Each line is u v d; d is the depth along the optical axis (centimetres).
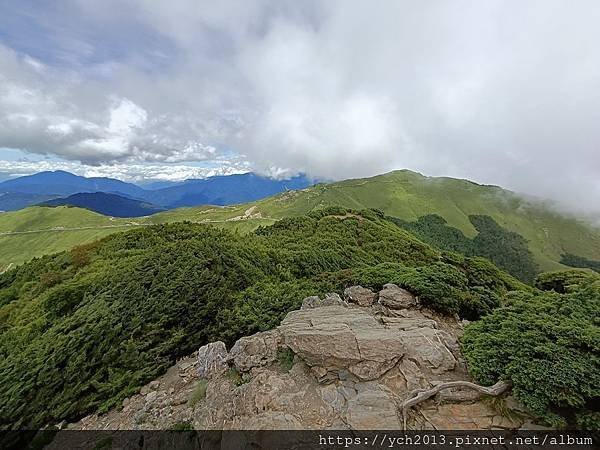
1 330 3100
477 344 1504
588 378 1165
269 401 1356
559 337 1330
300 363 1539
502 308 1742
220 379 1723
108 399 1955
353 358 1432
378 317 2073
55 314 2862
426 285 2425
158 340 2350
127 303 2586
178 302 2592
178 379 1980
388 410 1204
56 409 1908
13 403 1933
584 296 1672
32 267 4553
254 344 1766
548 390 1170
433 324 1930
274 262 4125
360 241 6906
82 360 2156
